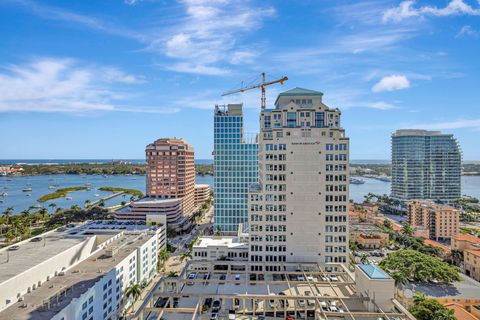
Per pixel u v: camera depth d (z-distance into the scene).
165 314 79.38
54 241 121.69
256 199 115.12
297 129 114.31
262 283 92.62
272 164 114.56
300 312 83.31
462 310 94.25
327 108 119.12
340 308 79.12
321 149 113.62
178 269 155.00
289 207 114.19
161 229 177.25
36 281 89.94
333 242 113.56
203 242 134.38
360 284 83.62
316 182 113.75
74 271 103.06
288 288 92.50
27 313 74.12
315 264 110.31
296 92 125.56
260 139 127.50
